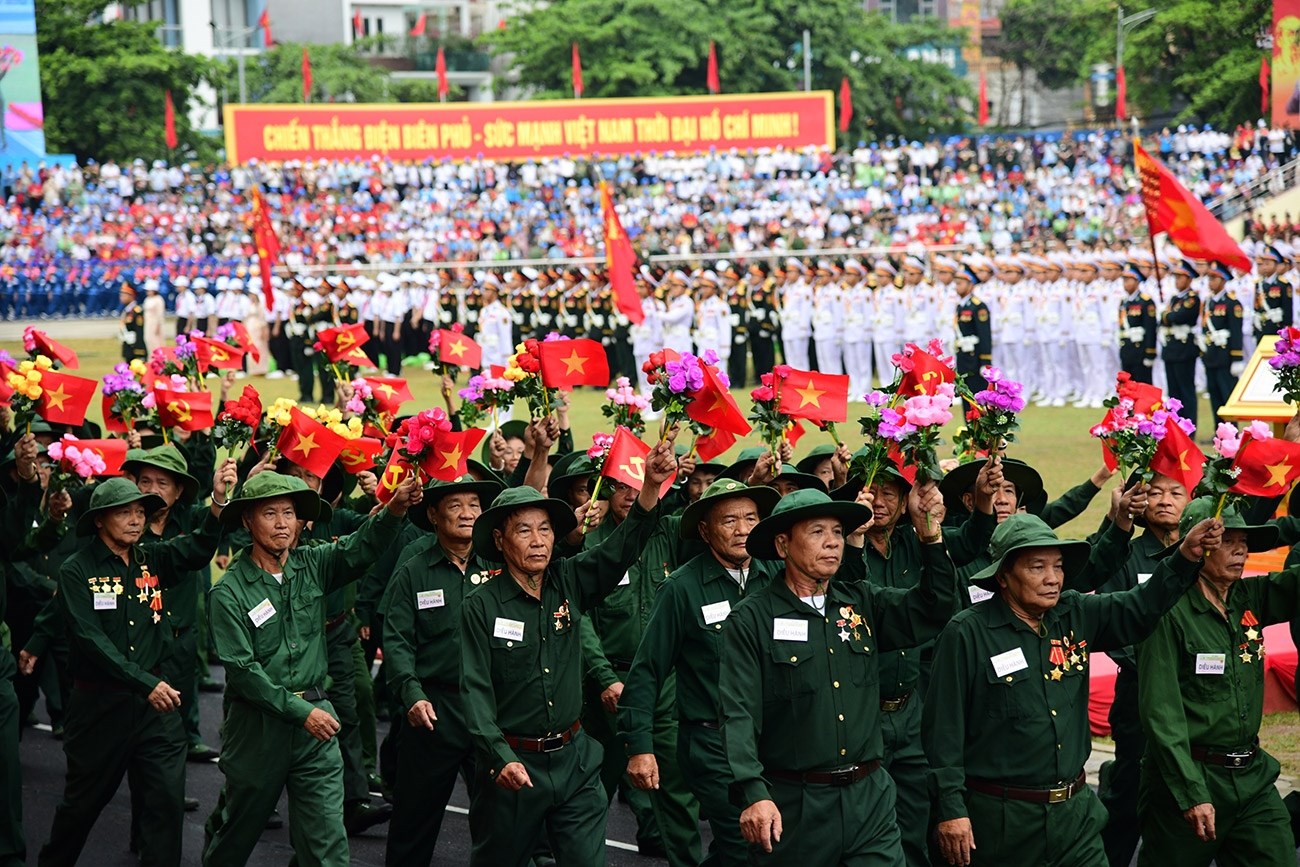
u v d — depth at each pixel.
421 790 11.05
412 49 99.25
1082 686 9.12
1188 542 9.02
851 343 40.09
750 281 40.59
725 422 10.15
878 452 9.73
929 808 10.42
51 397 13.24
